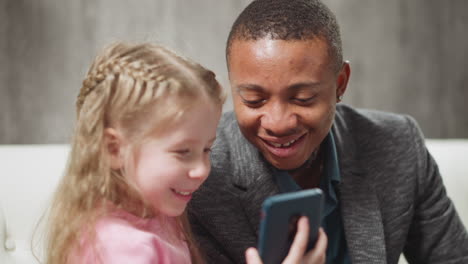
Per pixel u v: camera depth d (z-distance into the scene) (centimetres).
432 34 218
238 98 81
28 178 123
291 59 75
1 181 121
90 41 209
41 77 210
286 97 77
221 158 95
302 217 64
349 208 94
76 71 209
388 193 98
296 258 63
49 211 79
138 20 209
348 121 103
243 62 77
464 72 220
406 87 220
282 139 79
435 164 105
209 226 94
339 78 86
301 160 84
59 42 208
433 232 103
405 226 99
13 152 127
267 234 62
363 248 92
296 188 93
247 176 93
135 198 75
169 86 70
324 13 81
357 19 217
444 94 221
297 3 79
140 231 72
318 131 81
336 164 95
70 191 74
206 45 211
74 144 76
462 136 223
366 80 220
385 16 217
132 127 71
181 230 87
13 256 111
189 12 209
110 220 72
